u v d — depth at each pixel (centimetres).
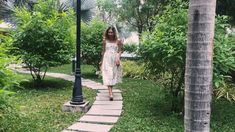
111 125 599
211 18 287
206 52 288
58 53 1019
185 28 633
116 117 652
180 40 604
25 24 976
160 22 698
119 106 742
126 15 1631
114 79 824
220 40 620
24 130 554
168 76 749
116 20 1783
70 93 908
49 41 1001
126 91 938
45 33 991
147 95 881
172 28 646
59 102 785
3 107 497
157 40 647
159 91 935
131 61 1373
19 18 1009
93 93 905
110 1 1708
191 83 294
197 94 292
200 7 284
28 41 990
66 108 702
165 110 718
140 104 771
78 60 716
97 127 584
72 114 676
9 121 598
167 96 721
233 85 912
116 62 830
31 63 1000
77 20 722
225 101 845
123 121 623
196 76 291
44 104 761
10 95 528
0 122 561
